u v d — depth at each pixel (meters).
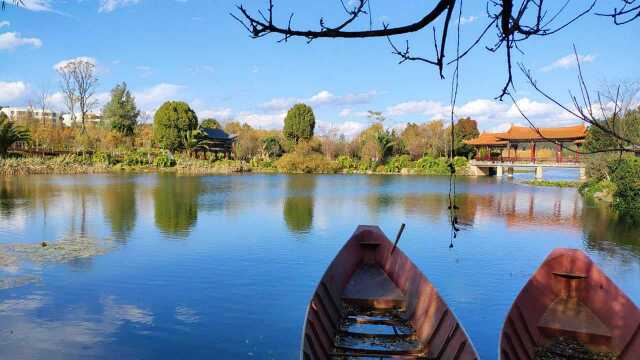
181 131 64.38
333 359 6.13
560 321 6.83
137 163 56.19
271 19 2.04
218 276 11.16
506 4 1.89
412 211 23.48
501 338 5.34
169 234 16.36
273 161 62.41
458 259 13.37
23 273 11.11
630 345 6.07
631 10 1.90
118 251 13.58
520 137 55.09
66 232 16.44
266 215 21.33
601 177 32.88
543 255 14.04
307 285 10.55
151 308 8.96
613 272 12.22
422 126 81.12
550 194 34.50
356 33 2.05
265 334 7.87
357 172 60.62
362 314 7.73
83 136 59.47
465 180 49.81
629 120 20.20
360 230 10.01
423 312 7.11
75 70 66.62
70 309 8.81
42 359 6.82
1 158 46.25
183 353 7.15
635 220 21.55
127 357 6.97
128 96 72.62
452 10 1.94
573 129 52.09
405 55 2.24
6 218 19.27
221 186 36.78
